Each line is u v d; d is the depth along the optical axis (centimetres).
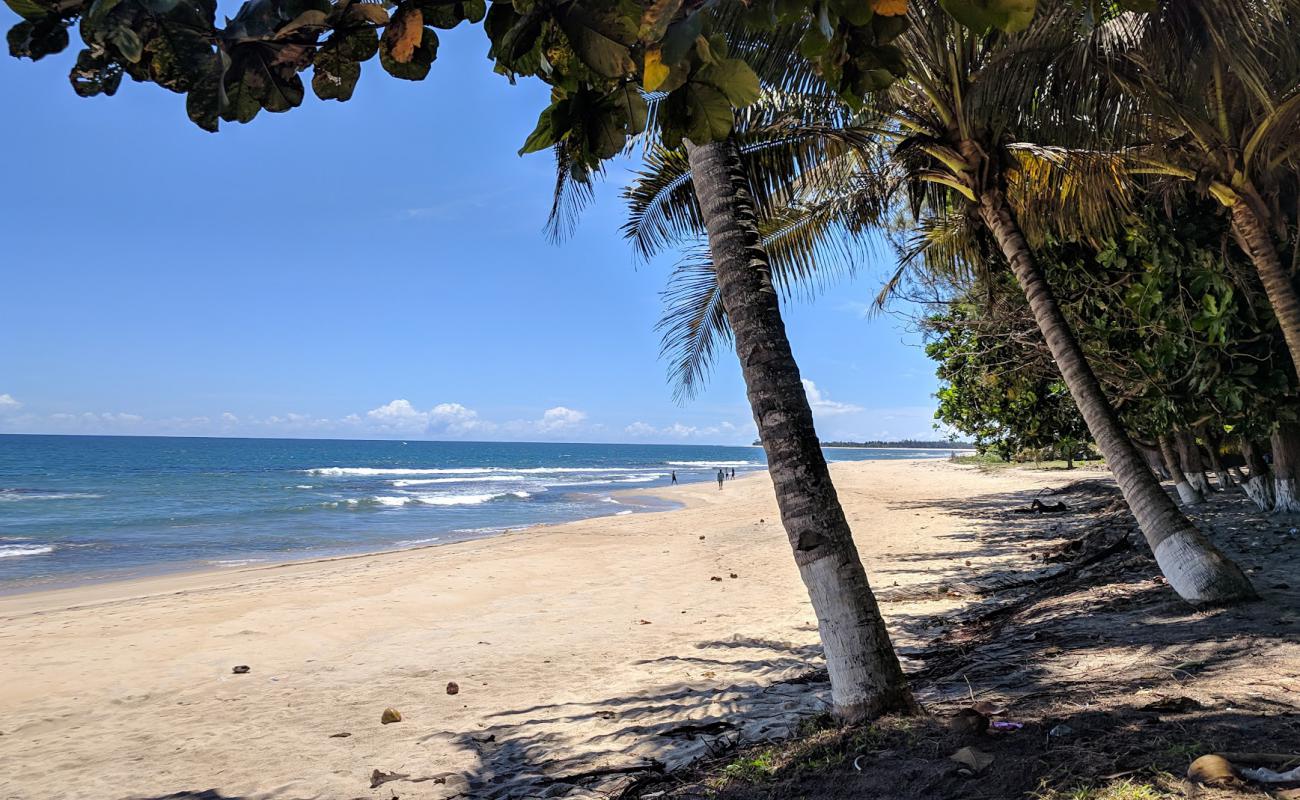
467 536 2420
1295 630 436
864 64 98
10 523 2831
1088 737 275
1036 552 1152
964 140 695
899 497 2694
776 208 873
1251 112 669
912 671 532
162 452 13238
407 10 88
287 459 10988
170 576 1611
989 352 1328
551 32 97
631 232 842
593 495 4381
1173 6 563
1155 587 664
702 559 1473
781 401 376
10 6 71
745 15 93
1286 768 221
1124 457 625
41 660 832
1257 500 1103
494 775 436
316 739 544
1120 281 938
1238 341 776
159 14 73
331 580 1344
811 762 309
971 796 243
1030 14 81
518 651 789
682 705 539
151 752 541
